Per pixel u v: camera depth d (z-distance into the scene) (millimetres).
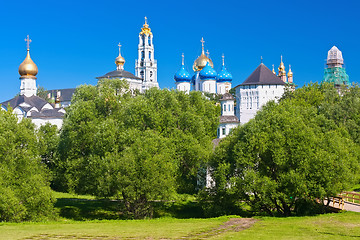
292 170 44312
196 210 57000
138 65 173875
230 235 30953
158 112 58969
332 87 105812
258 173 46000
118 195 50188
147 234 31891
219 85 164500
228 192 46594
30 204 45625
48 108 117312
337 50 149875
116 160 48469
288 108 57688
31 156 49156
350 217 38406
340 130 67625
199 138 60500
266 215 48969
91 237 30922
